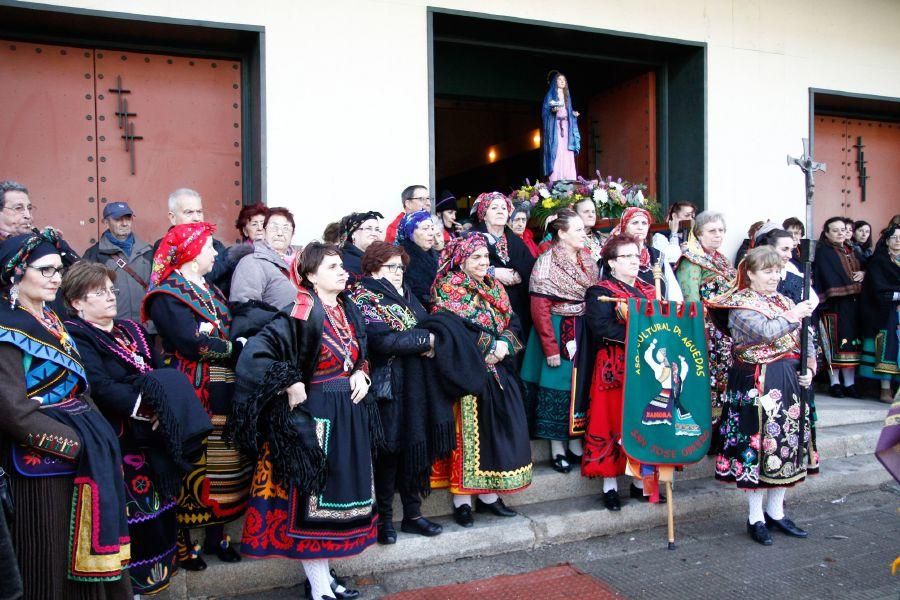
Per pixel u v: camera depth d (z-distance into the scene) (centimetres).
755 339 421
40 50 498
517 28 620
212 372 353
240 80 551
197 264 353
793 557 412
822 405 652
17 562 263
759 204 712
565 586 374
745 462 421
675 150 713
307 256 338
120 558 278
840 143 824
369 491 344
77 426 277
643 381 425
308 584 354
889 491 530
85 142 509
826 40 743
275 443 320
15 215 370
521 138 929
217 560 368
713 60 688
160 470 310
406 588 371
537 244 596
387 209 555
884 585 377
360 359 351
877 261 672
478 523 423
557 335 471
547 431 469
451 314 400
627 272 441
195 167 539
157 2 487
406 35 560
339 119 539
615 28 643
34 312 279
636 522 453
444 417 388
